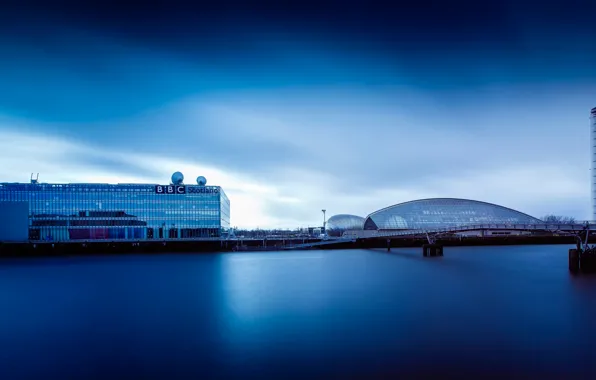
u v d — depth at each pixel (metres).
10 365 28.34
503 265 82.44
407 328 35.19
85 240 128.00
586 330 33.97
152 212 137.88
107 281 65.06
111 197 135.50
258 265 88.00
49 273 76.50
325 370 26.70
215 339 33.25
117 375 26.59
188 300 48.72
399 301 46.03
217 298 49.66
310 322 37.62
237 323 37.75
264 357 29.19
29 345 32.41
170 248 136.12
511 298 46.88
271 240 150.75
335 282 61.06
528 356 28.39
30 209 130.62
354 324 36.69
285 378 25.75
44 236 131.00
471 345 30.69
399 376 25.64
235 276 69.44
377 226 163.00
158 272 76.62
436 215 166.12
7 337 34.44
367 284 58.69
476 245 157.38
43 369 27.64
